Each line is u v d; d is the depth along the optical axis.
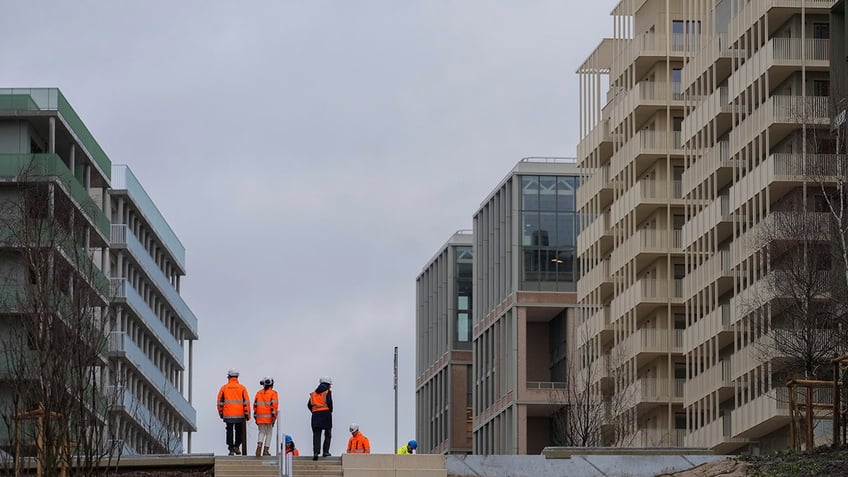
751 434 121.81
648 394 142.75
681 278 146.25
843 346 98.50
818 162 113.38
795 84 121.31
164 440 138.25
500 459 70.44
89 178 131.88
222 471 69.00
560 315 182.12
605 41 161.75
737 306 123.69
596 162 159.62
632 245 147.75
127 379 138.50
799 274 104.12
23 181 98.50
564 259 183.12
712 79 134.75
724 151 131.12
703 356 131.88
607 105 164.88
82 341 72.38
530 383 180.88
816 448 71.19
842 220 105.81
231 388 72.81
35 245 82.50
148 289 153.00
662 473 70.06
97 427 69.38
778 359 110.88
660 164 148.00
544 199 184.38
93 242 130.38
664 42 148.62
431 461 70.06
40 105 120.38
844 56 112.50
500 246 189.25
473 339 199.00
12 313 87.94
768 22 123.25
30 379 70.81
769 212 118.50
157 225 156.25
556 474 70.25
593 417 127.69
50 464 66.31
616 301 151.38
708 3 139.12
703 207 134.75
